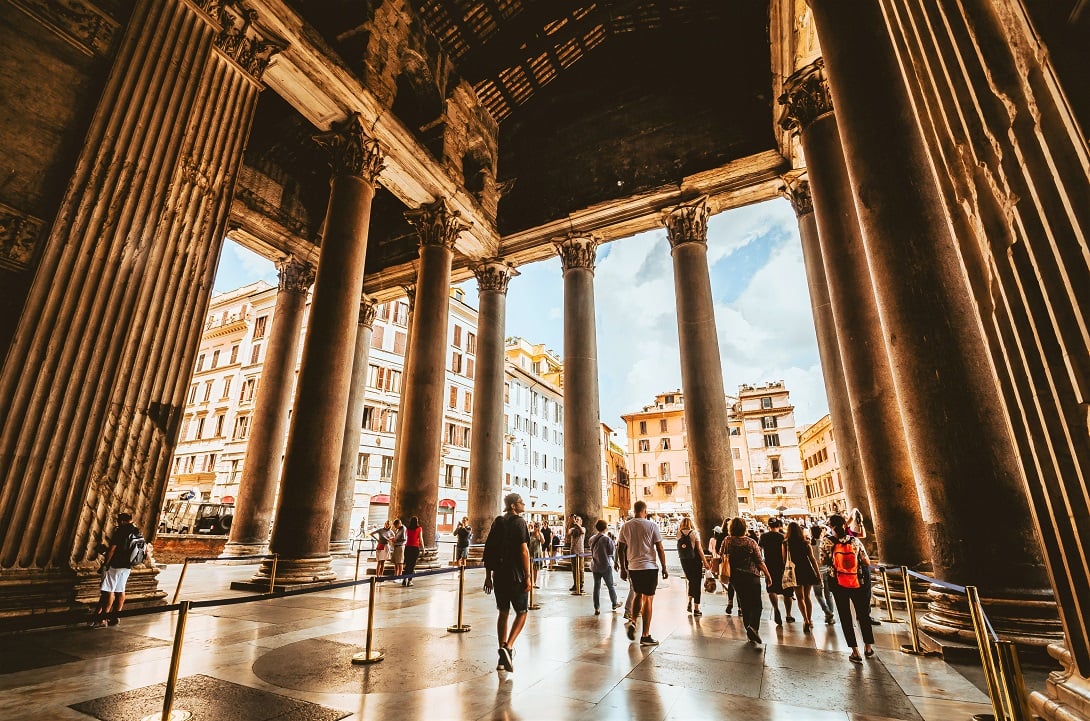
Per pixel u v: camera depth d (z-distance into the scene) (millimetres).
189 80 7445
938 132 2873
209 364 33688
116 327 6250
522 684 3834
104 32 6816
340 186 10828
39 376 5578
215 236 7477
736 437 50219
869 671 4211
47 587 5359
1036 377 2334
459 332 34812
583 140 16344
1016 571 4383
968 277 2758
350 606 7293
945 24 2664
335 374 9578
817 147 9461
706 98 14586
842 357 8531
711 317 12727
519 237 16188
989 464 4637
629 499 65812
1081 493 2191
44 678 3814
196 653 4633
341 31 11828
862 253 8617
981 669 4188
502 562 4434
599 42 16375
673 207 13906
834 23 6527
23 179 5891
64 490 5633
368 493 26938
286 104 14875
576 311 14578
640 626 6129
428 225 14094
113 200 6395
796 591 6082
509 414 39844
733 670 4242
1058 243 2039
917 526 7332
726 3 14062
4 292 5582
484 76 16125
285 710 3248
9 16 6035
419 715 3197
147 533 6375
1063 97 1927
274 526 8977
